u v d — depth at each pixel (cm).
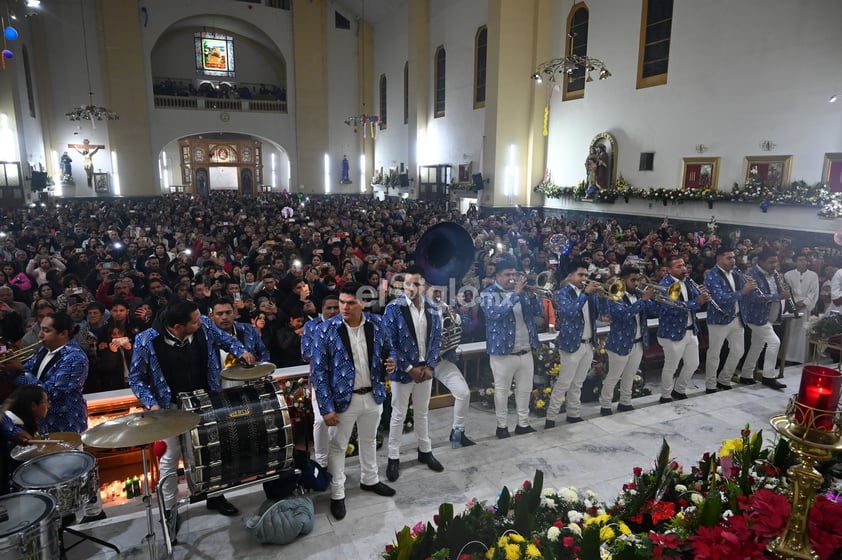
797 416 178
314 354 361
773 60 1184
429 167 2550
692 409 510
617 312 495
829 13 1073
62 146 2698
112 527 337
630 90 1576
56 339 359
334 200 2806
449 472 406
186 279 700
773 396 544
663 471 284
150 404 334
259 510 340
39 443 304
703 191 1339
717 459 310
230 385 373
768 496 214
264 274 725
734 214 1301
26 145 2331
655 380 669
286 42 3097
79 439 319
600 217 1727
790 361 696
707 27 1327
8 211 1917
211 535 331
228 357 423
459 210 2247
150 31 2820
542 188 1944
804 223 1153
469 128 2262
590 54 1727
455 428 457
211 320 418
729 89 1286
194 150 3328
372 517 350
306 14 3081
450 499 372
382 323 392
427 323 409
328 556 312
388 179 3014
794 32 1137
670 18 1432
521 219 1664
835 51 1069
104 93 2745
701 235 1284
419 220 1753
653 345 688
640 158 1557
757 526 201
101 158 2778
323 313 423
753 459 297
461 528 254
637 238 1345
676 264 529
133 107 2795
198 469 301
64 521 343
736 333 564
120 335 525
